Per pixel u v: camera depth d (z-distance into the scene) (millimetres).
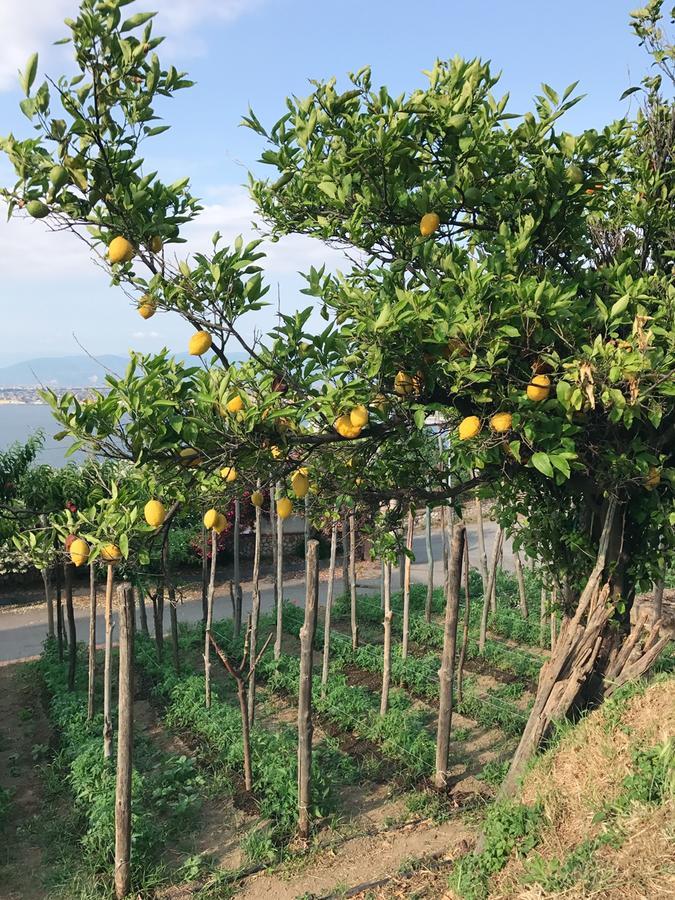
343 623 12719
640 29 5773
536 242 5363
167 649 11336
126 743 5477
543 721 5750
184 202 4141
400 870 5438
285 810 6320
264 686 9898
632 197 5809
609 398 4363
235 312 4160
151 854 5836
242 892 5434
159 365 4094
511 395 4488
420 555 19109
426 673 9648
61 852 6035
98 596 15156
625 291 4781
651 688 5410
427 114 4777
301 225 5734
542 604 10984
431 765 7191
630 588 6047
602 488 5469
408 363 4645
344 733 8203
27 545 7379
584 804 4730
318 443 4719
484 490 6434
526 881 4309
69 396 3867
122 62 3395
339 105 4973
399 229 5402
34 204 3617
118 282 4016
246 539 18094
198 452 4184
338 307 5020
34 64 3354
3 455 9914
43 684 10312
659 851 4000
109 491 6105
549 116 4926
